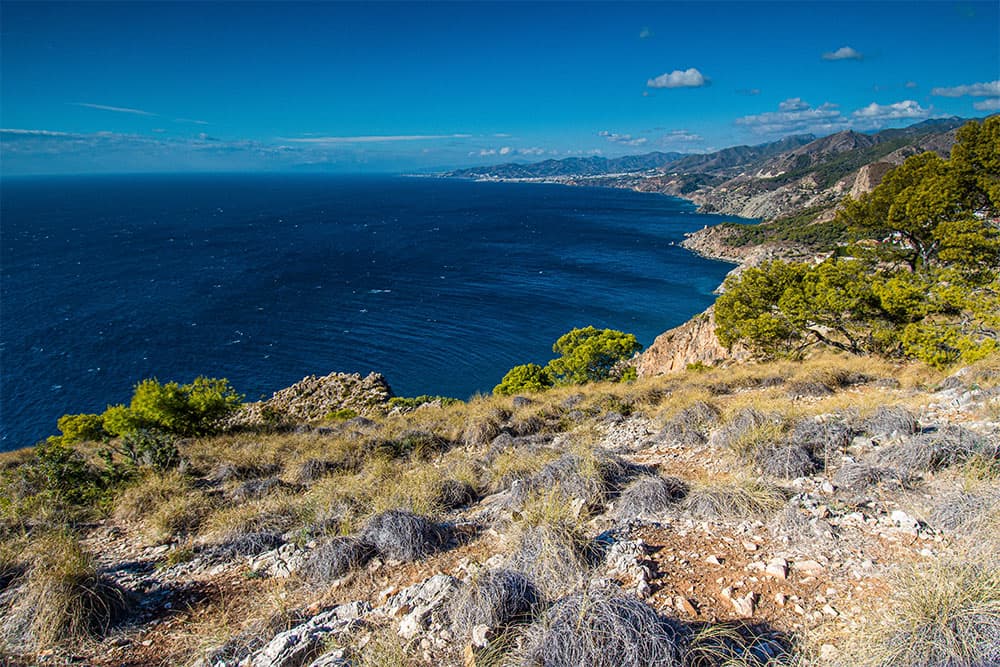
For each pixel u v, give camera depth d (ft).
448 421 55.72
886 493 21.39
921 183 83.20
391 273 425.69
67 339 251.60
